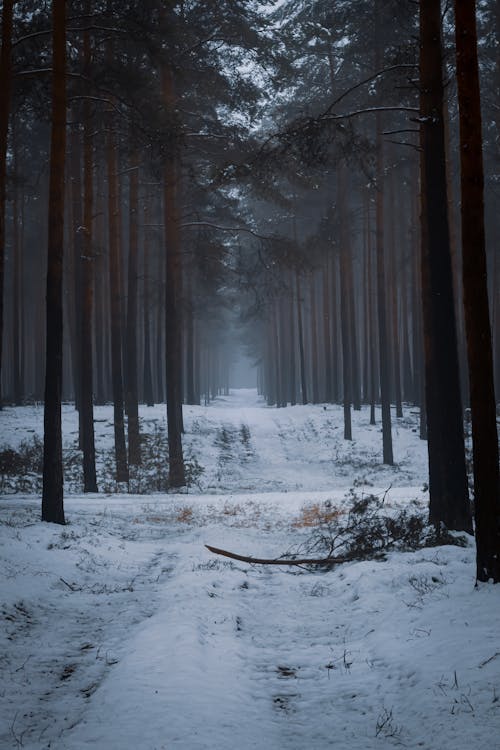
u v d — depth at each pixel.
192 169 23.53
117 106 18.94
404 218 45.16
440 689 4.92
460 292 37.47
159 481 25.14
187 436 35.72
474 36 7.82
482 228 7.77
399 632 6.44
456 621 6.32
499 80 27.97
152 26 17.53
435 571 8.57
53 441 14.37
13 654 6.39
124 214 47.50
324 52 30.42
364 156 13.48
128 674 5.35
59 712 5.02
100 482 25.19
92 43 21.52
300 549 12.01
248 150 24.00
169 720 4.51
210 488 25.64
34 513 15.84
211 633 6.65
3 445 29.45
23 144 36.34
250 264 28.78
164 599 8.08
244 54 24.70
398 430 37.00
